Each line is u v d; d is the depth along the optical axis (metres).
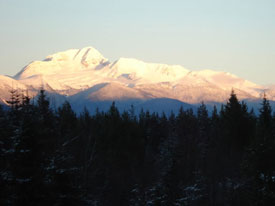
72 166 51.84
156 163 74.50
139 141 91.50
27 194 42.38
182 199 60.69
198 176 76.44
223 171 76.44
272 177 59.38
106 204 66.44
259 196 59.22
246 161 62.94
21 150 42.09
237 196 69.62
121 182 70.56
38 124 46.62
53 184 45.09
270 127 70.25
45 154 45.53
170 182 60.12
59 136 51.84
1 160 42.22
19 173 42.03
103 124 90.31
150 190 61.31
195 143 94.69
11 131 43.88
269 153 59.25
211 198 71.88
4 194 41.56
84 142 60.81
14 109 50.59
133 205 67.12
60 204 45.91
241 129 90.06
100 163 67.44
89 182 56.00
